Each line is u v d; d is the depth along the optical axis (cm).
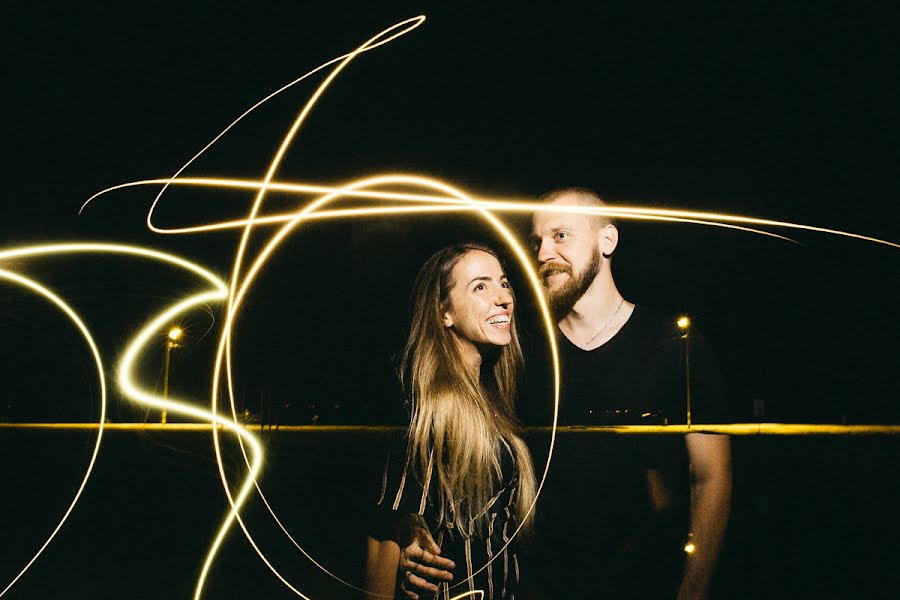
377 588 209
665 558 227
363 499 500
